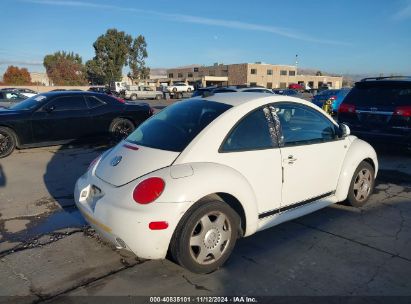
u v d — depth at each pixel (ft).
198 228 10.55
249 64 256.11
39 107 28.43
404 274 10.99
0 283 10.59
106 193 10.75
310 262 11.65
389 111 24.56
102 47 236.84
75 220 15.20
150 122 13.42
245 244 12.82
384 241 13.11
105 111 31.17
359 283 10.52
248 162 11.58
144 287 10.35
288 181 12.76
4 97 61.46
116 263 11.67
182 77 310.86
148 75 258.57
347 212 15.76
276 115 12.78
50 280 10.73
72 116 29.53
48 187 19.63
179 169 10.36
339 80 310.24
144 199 9.94
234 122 11.62
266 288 10.28
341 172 15.02
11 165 24.47
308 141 13.61
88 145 31.89
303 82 286.87
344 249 12.50
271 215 12.55
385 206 16.52
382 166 23.98
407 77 25.99
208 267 10.78
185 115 12.53
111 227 10.26
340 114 27.20
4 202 17.33
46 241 13.25
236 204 11.52
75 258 12.00
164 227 9.83
